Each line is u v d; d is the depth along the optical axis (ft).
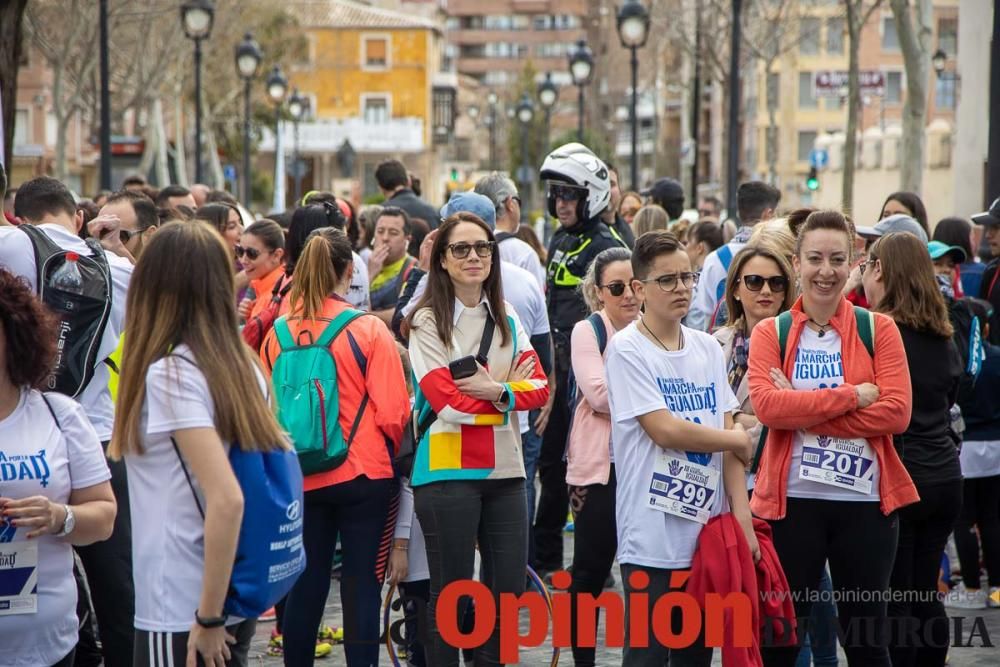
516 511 20.48
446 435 20.11
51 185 21.33
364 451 20.52
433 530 20.20
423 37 307.78
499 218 30.55
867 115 231.30
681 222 41.91
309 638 20.86
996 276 30.32
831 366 19.06
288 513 14.74
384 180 40.75
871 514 18.90
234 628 15.03
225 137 249.96
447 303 20.53
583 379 23.32
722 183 166.30
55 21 129.49
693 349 18.61
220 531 14.03
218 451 14.17
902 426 18.75
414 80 308.60
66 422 15.46
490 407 20.10
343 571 20.86
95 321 20.03
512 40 592.60
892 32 231.71
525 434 27.66
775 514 18.99
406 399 21.06
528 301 25.85
